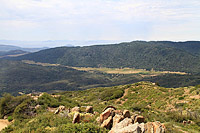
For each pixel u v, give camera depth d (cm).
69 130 1071
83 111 1745
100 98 4662
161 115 2055
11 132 1345
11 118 1736
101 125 1194
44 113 1722
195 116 1878
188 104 2362
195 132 1398
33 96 2214
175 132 1196
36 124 1331
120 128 1040
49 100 2122
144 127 1034
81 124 1165
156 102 3034
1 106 1892
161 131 1035
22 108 1802
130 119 1123
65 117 1446
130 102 3569
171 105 2584
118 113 1294
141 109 2267
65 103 2156
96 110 1870
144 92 3922
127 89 4644
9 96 2039
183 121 1761
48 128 1225
